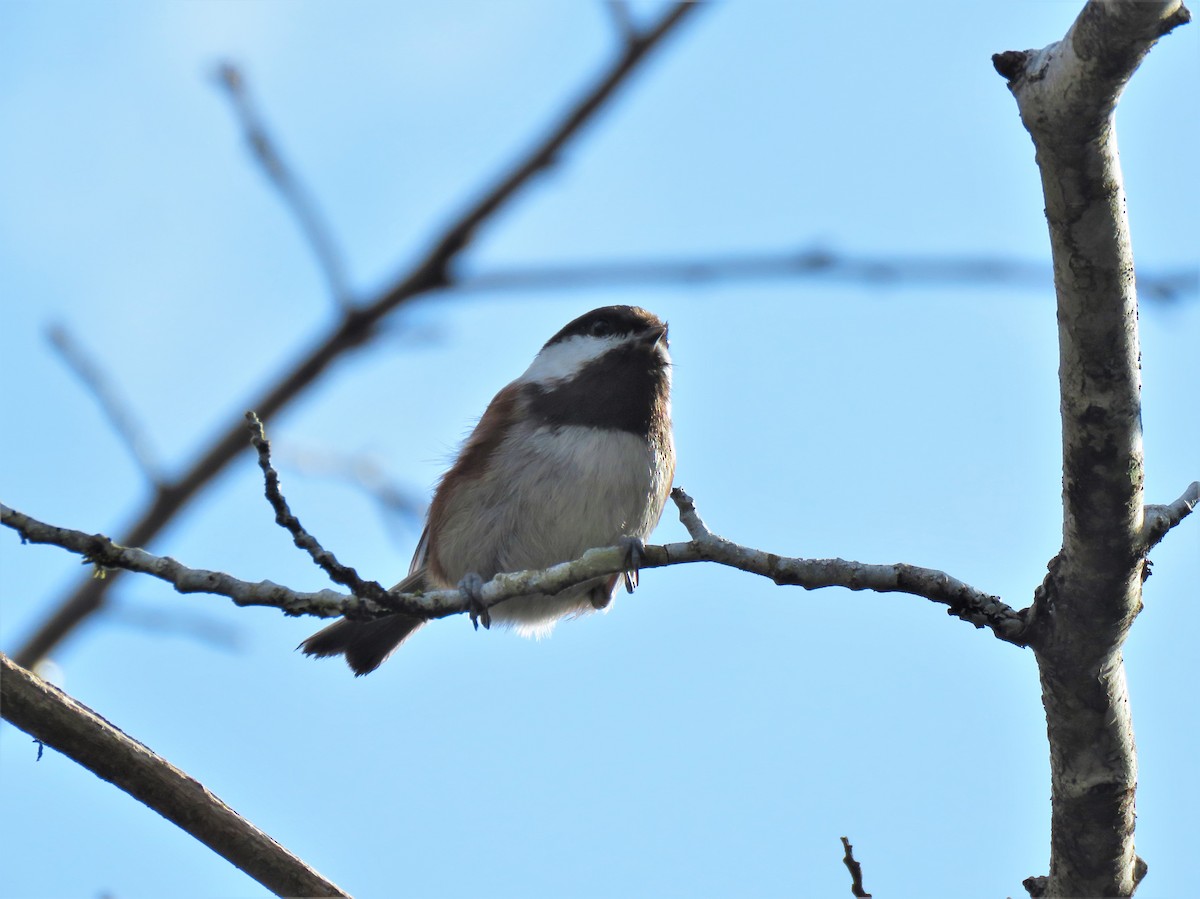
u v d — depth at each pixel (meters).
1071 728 7.59
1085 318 6.54
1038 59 6.09
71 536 7.32
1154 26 5.50
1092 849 7.78
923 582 7.80
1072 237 6.38
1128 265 6.45
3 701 7.51
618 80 5.85
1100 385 6.68
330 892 8.06
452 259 6.07
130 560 7.43
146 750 7.87
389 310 6.21
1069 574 7.21
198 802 7.92
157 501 7.39
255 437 7.12
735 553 8.18
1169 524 7.07
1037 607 7.48
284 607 7.73
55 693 7.69
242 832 7.98
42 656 8.10
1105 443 6.77
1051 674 7.54
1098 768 7.62
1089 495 6.91
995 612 7.59
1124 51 5.62
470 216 5.99
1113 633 7.28
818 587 7.99
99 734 7.73
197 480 7.37
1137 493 6.89
